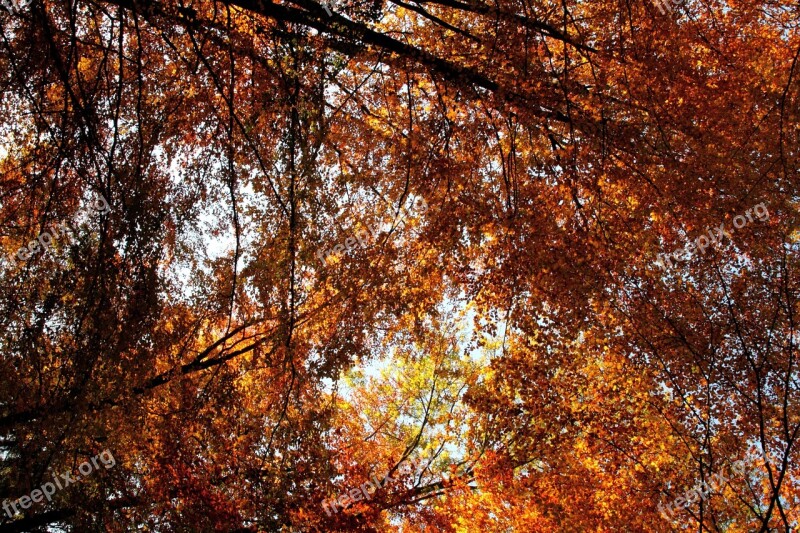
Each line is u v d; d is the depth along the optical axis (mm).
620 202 8422
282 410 7828
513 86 7020
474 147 8039
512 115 7590
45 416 6062
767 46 8570
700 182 7551
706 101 7582
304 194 7039
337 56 7797
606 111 7891
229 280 8508
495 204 7957
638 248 8078
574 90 7223
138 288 6500
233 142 7777
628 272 8211
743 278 8664
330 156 8938
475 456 11109
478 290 8008
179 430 7773
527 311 7887
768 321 8586
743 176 7887
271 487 7793
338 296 7566
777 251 8195
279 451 7816
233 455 8078
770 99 7746
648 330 8641
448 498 10664
